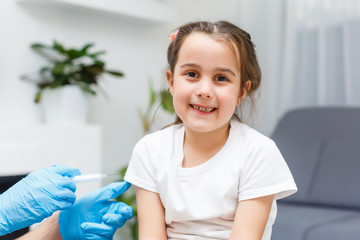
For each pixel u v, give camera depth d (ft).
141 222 2.85
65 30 7.15
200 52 2.59
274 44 7.99
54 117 6.44
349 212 5.59
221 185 2.68
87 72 6.76
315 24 7.57
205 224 2.71
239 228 2.58
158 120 8.59
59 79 6.55
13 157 5.65
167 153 2.90
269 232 2.92
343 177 5.98
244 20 8.41
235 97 2.71
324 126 6.68
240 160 2.73
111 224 2.66
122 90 8.05
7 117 6.50
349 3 7.09
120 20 7.95
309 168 6.38
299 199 6.26
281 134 6.99
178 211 2.71
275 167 2.66
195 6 9.16
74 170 2.99
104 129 7.77
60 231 2.79
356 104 7.06
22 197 2.67
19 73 6.61
